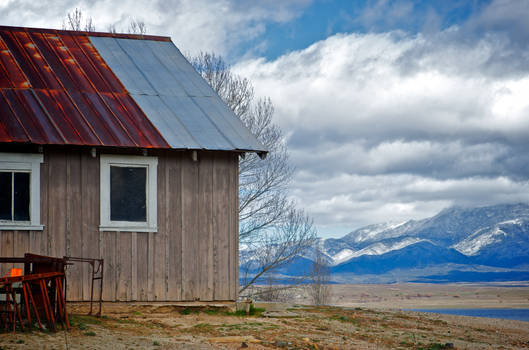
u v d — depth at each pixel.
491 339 15.45
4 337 9.87
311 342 12.16
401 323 16.88
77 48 18.23
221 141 15.60
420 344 13.20
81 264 14.37
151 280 14.88
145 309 14.67
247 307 15.68
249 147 15.62
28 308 10.49
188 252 15.27
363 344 12.66
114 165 14.85
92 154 14.39
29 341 9.76
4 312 10.34
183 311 15.02
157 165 15.18
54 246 14.21
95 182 14.66
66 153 14.50
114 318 13.38
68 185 14.45
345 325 15.28
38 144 13.84
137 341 10.77
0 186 13.94
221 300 15.49
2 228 13.81
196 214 15.44
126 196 14.91
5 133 13.66
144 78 17.66
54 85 15.98
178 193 15.32
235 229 15.78
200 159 15.61
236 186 15.89
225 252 15.62
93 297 14.40
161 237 15.07
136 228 14.82
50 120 14.56
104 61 17.95
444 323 17.95
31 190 14.12
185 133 15.55
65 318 11.30
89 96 15.98
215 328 13.04
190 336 11.95
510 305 164.50
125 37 19.72
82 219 14.48
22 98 15.09
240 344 11.43
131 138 14.73
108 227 14.61
